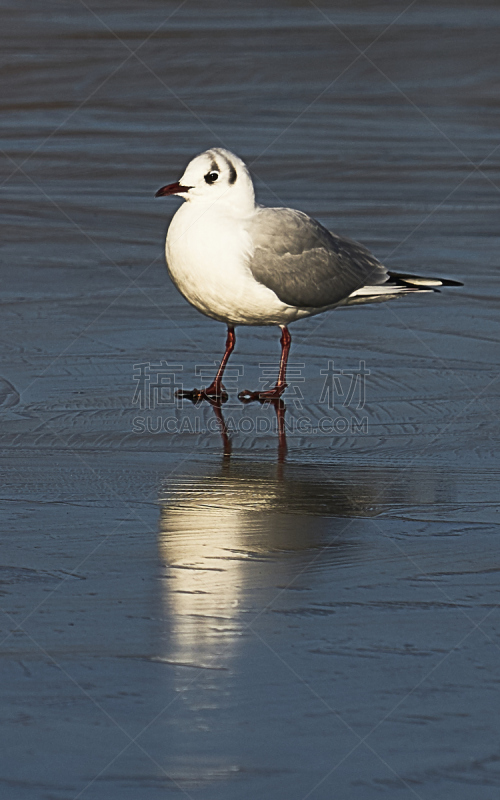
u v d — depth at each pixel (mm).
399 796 5961
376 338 15109
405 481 10492
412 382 13430
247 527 9344
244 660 7191
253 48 38594
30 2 48031
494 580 8383
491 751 6320
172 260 13008
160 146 27047
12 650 7281
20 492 10062
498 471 10773
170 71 35719
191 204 12883
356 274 13781
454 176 24516
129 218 21219
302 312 13438
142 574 8383
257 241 12859
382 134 28547
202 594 8086
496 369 13852
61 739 6375
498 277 17797
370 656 7266
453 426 12039
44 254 18766
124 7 47219
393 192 23156
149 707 6676
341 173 24609
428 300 16734
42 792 5957
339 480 10508
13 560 8602
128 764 6176
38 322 15391
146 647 7332
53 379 13328
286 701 6750
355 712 6656
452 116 30609
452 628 7645
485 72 35781
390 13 44969
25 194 22734
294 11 45938
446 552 8883
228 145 27078
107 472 10633
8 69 35594
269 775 6109
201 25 42781
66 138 27812
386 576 8422
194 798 5930
